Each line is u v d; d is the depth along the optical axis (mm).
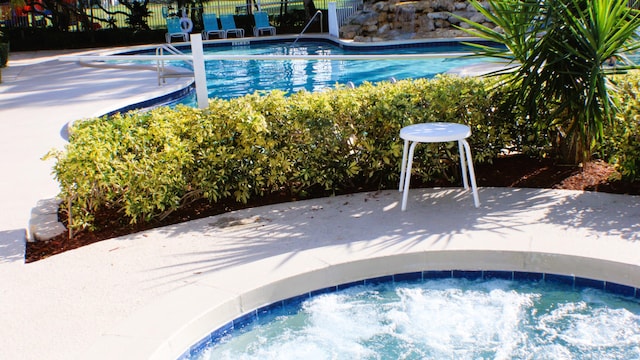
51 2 23141
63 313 3398
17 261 4062
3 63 15797
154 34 22516
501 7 5184
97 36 22344
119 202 4848
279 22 24234
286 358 3229
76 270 3916
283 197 5148
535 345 3256
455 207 4691
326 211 4766
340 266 3818
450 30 18391
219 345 3377
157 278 3762
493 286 3863
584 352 3184
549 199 4746
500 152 5672
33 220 4754
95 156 4379
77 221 4422
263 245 4184
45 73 14359
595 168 5328
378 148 5164
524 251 3855
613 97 5023
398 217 4555
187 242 4293
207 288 3592
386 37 18906
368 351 3260
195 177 4918
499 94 5434
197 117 5062
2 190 5555
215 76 14328
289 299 3713
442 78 5695
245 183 4945
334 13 20500
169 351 3105
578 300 3666
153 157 4676
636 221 4238
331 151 5098
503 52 5359
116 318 3322
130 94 10742
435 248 3957
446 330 3412
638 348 3201
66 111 9422
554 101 5227
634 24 4629
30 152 6941
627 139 4805
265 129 4914
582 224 4238
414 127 4770
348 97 5230
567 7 4926
